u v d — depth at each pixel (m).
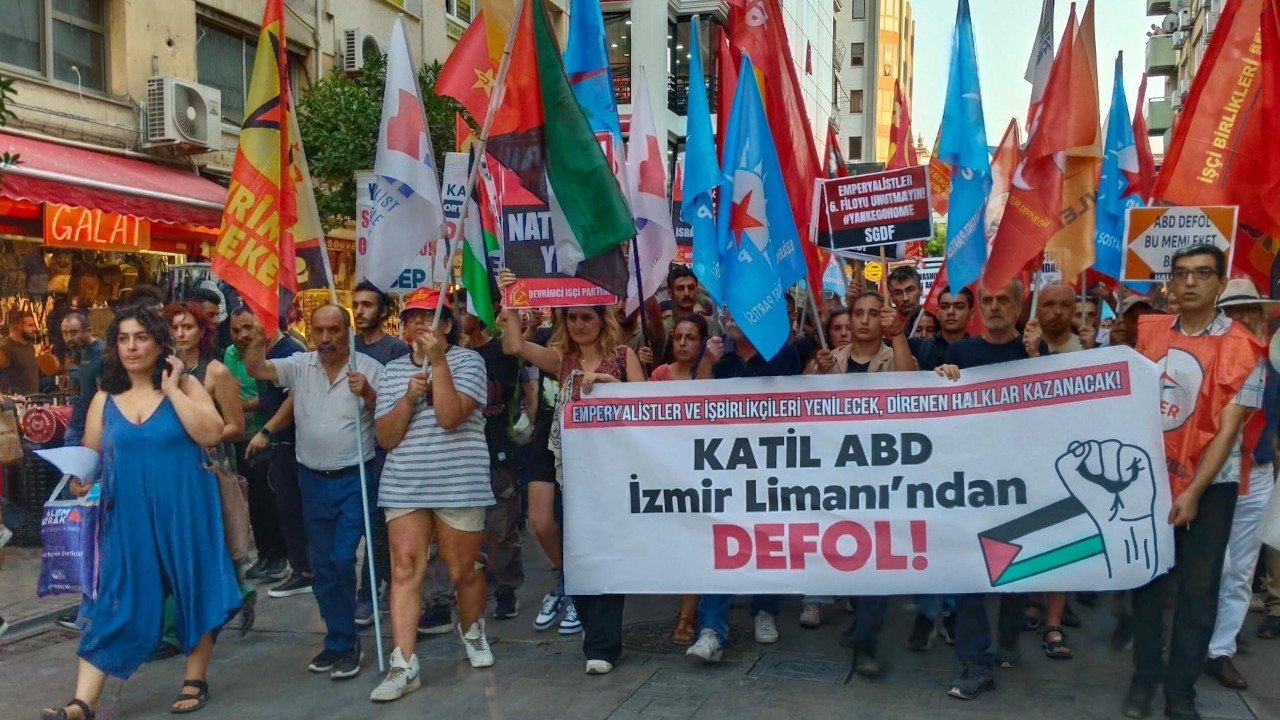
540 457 6.04
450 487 5.08
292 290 5.80
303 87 16.00
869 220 6.02
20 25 11.49
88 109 12.10
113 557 4.72
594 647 5.37
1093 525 4.93
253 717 4.82
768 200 5.34
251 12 14.87
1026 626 6.10
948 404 5.18
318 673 5.42
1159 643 4.70
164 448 4.82
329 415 5.50
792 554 5.28
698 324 5.78
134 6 12.80
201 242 13.47
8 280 10.75
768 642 5.84
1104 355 4.96
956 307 6.48
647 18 28.09
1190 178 6.13
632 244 6.90
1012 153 8.20
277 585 7.36
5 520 8.20
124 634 4.73
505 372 6.38
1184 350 4.84
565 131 5.22
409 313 6.84
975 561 5.10
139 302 4.98
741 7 6.19
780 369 5.60
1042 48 7.41
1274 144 5.89
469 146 7.59
